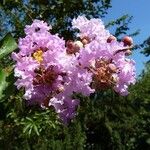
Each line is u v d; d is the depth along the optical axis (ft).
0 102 8.84
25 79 8.38
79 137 42.60
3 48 9.29
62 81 8.57
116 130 47.96
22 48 8.68
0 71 8.81
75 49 8.68
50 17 22.91
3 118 9.61
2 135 21.13
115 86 8.96
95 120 46.50
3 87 8.61
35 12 22.72
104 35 9.41
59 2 22.47
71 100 8.86
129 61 9.09
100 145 49.65
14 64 8.95
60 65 8.46
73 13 23.16
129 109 47.55
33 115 19.48
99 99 43.21
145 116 45.44
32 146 30.17
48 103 8.73
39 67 8.49
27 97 8.38
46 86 8.55
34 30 9.07
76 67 8.55
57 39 8.74
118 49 8.75
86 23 9.52
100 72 8.64
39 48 8.72
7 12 22.94
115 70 8.72
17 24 22.30
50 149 36.68
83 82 8.46
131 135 47.44
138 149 44.52
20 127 20.90
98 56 8.64
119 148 47.78
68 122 9.07
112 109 46.96
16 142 22.20
